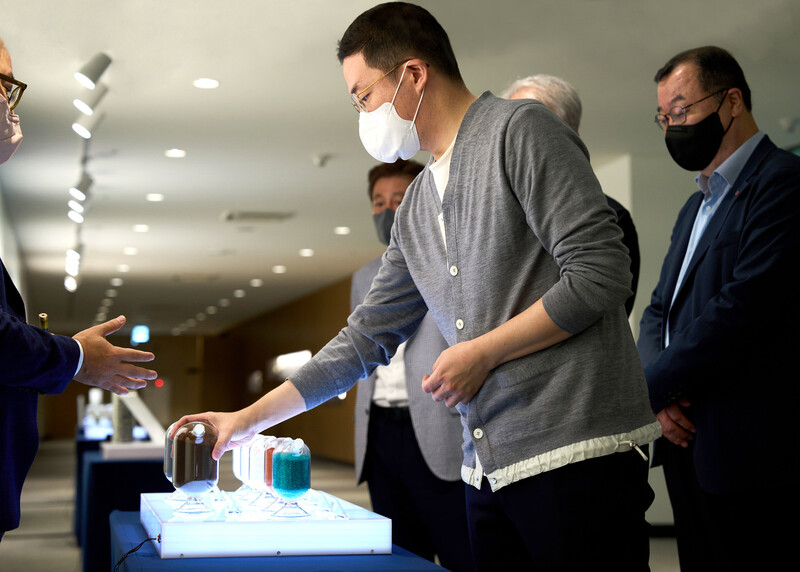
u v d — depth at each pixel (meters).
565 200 1.41
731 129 2.21
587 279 1.36
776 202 2.01
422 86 1.60
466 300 1.53
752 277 1.96
